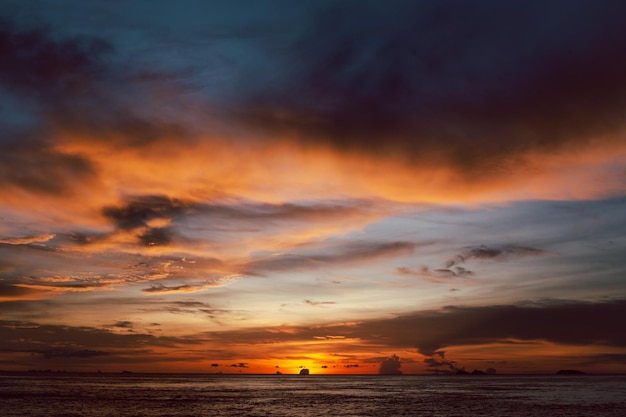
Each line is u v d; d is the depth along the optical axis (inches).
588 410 3609.7
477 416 3253.0
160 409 3663.9
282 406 3993.6
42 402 4109.3
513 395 5393.7
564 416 3223.4
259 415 3321.9
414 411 3592.5
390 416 3267.7
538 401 4478.3
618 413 3410.4
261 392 6127.0
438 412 3516.2
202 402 4350.4
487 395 5408.5
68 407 3730.3
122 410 3560.5
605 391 6205.7
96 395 5039.4
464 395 5433.1
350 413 3467.0
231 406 3969.0
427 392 6122.1
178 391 6195.9
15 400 4254.4
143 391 6023.6
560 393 5753.0
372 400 4670.3
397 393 5890.8
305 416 3275.1
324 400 4685.0
